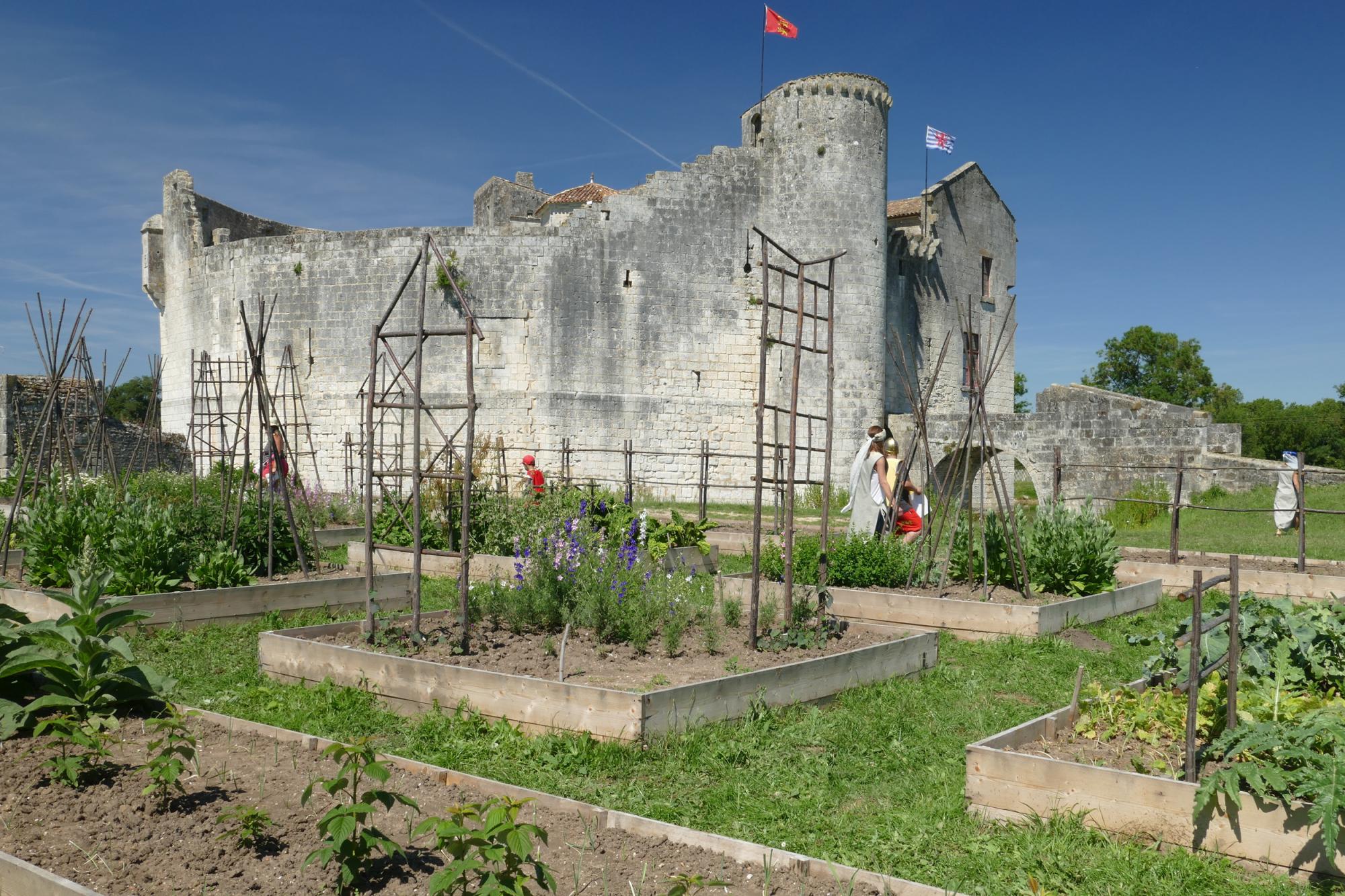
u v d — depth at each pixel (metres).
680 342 30.69
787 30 31.66
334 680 7.01
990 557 11.02
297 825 4.28
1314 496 22.14
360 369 30.88
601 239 30.34
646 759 5.57
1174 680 5.87
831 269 8.23
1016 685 7.61
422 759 5.54
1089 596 10.14
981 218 40.38
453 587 11.26
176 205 34.94
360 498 21.95
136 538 9.73
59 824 4.27
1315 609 6.27
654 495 30.30
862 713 6.70
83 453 23.84
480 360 30.25
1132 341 64.88
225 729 5.67
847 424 30.62
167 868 3.88
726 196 31.00
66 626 5.78
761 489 7.84
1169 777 4.73
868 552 10.94
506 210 40.75
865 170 30.86
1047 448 26.97
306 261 31.47
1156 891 4.10
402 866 3.92
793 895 3.79
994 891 4.08
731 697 6.25
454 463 16.95
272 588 9.65
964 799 5.08
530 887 3.75
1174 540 13.55
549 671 6.79
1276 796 4.32
